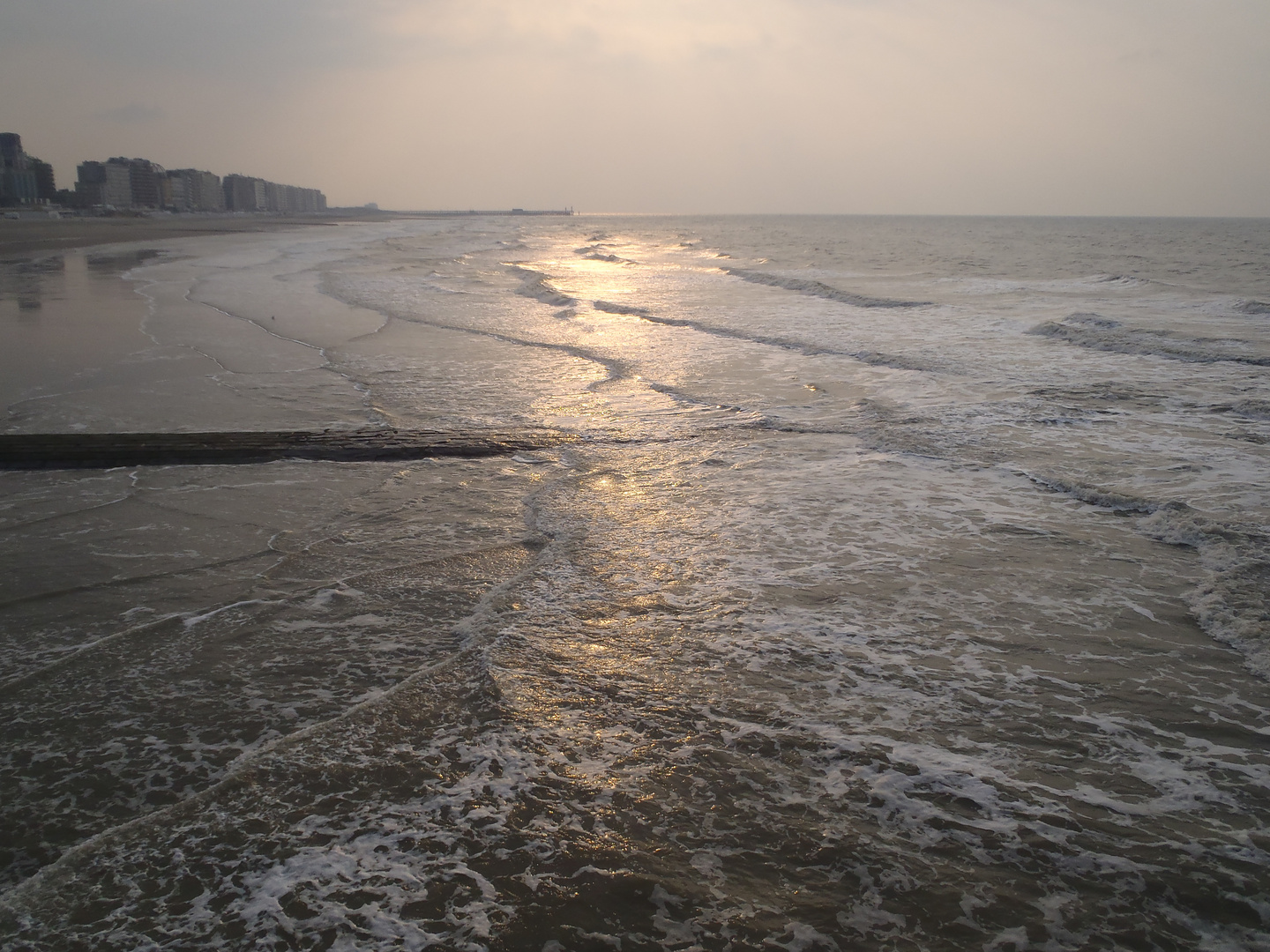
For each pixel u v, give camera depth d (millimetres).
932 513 6094
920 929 2400
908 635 4234
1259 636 4090
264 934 2381
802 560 5242
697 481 6938
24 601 4680
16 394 9906
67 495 6562
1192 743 3303
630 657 4016
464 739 3338
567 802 2953
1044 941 2355
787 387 10602
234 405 9602
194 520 6016
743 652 4055
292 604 4664
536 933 2391
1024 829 2805
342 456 7602
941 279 26656
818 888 2561
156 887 2574
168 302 18797
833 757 3207
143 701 3674
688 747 3273
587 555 5328
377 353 13039
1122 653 4035
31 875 2666
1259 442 7797
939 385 10477
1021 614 4461
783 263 37250
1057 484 6664
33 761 3254
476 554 5410
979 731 3391
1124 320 15641
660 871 2631
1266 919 2424
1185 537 5492
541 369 11891
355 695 3725
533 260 37969
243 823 2850
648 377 11297
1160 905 2482
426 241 57375
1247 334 13742
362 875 2611
